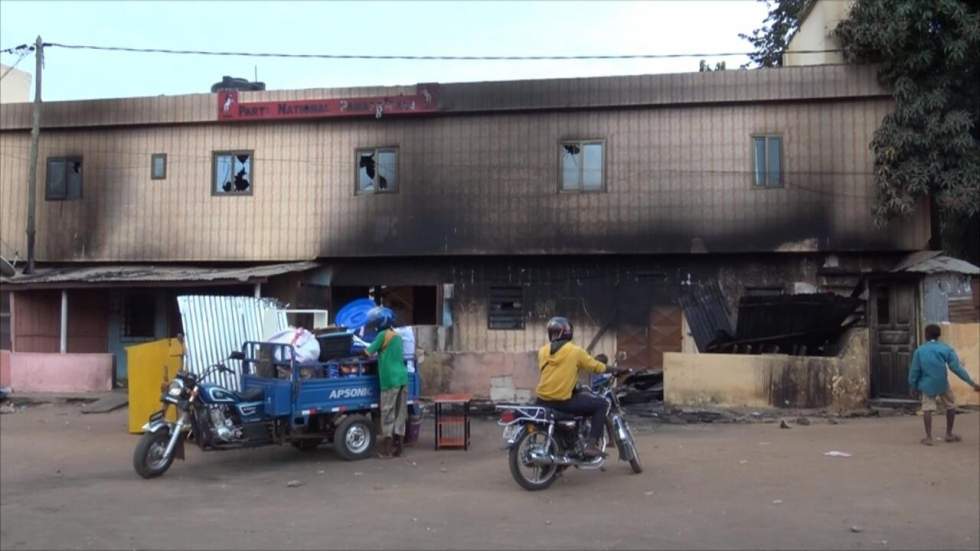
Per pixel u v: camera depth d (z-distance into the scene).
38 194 21.81
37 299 20.58
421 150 19.75
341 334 11.06
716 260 18.81
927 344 11.10
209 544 6.62
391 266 20.38
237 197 20.72
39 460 10.92
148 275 18.97
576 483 8.78
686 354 15.43
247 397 10.23
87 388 18.72
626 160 18.81
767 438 11.82
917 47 16.73
